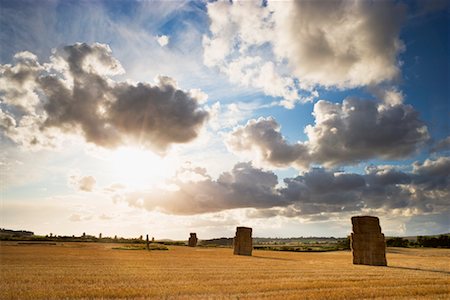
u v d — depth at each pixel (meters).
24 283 15.95
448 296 14.31
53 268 22.97
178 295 13.52
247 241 51.00
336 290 15.39
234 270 24.27
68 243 79.50
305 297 13.45
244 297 13.25
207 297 13.13
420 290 15.70
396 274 23.08
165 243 107.38
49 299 12.37
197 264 29.52
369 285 17.33
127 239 111.31
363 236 34.06
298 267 28.14
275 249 87.12
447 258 46.25
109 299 12.60
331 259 43.06
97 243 85.62
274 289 15.54
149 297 13.02
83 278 17.86
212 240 142.38
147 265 27.06
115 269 23.03
